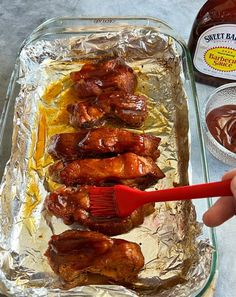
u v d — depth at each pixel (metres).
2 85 0.43
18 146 0.37
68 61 0.42
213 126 0.39
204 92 0.42
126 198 0.31
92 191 0.33
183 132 0.38
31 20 0.47
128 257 0.31
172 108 0.40
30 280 0.32
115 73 0.40
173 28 0.46
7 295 0.30
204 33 0.38
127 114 0.38
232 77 0.41
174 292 0.30
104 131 0.36
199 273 0.30
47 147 0.38
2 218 0.33
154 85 0.41
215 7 0.37
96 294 0.30
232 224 0.36
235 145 0.38
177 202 0.35
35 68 0.41
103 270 0.31
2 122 0.38
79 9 0.48
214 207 0.28
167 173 0.36
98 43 0.42
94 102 0.39
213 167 0.39
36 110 0.40
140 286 0.32
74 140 0.36
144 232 0.34
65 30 0.41
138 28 0.41
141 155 0.36
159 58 0.42
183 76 0.40
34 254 0.33
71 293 0.30
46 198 0.35
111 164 0.35
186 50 0.40
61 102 0.40
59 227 0.34
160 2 0.48
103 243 0.31
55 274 0.32
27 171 0.36
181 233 0.33
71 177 0.35
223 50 0.39
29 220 0.34
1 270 0.31
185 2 0.49
